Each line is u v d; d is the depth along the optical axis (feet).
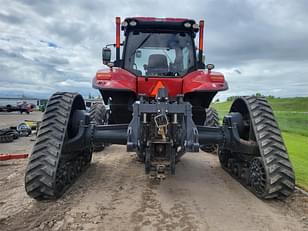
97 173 16.94
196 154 23.91
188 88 15.19
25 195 12.77
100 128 14.12
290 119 45.27
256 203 12.13
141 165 19.12
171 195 13.15
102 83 15.02
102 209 11.29
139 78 15.65
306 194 13.38
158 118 12.42
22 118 76.95
